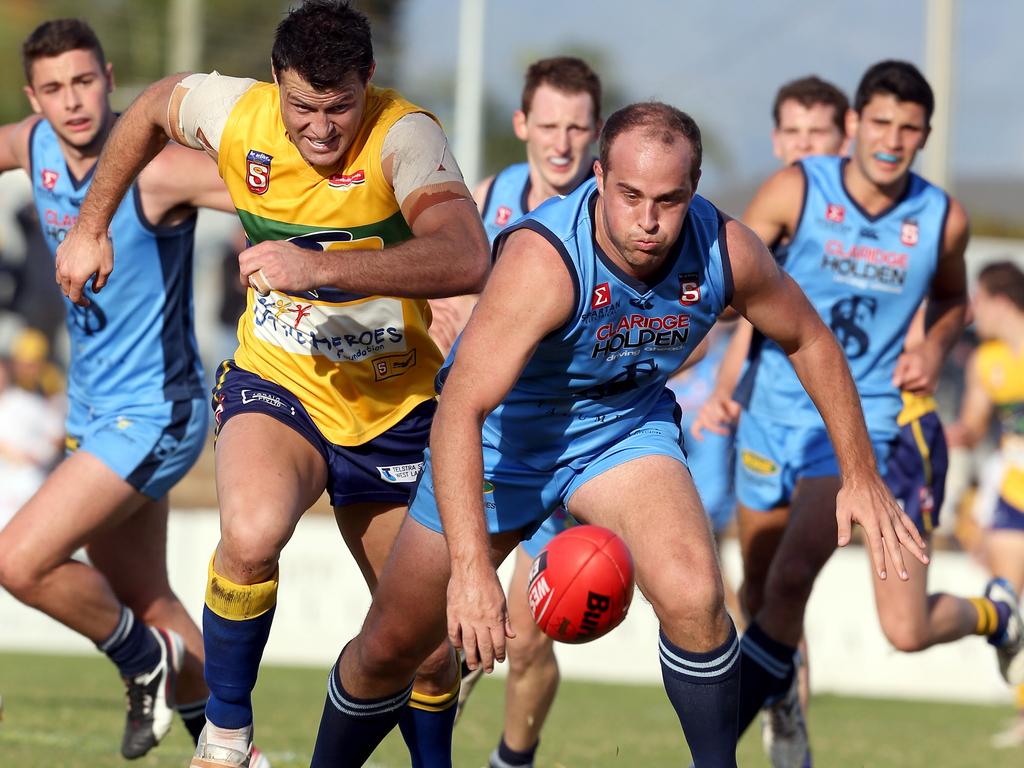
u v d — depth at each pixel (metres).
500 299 12.73
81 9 120.56
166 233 18.61
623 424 14.31
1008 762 24.72
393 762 21.67
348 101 13.70
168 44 116.00
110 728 23.86
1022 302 32.19
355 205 14.55
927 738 28.25
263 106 14.70
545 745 24.00
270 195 14.72
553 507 14.77
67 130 18.81
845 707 34.50
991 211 125.88
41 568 17.95
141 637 18.77
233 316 48.38
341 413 15.56
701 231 13.34
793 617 19.19
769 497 21.09
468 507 12.18
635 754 23.28
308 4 13.73
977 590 40.00
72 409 19.67
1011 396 32.12
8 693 28.33
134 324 18.84
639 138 12.20
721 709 13.12
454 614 11.93
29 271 49.25
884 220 20.62
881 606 20.73
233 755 14.54
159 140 15.46
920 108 19.78
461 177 14.12
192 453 19.25
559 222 12.96
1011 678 22.22
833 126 25.95
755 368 21.16
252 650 14.34
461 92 65.50
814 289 20.95
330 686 15.05
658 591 12.91
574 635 12.30
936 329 21.70
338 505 16.06
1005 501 32.09
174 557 39.94
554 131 20.94
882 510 13.53
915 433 21.14
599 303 13.04
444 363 14.98
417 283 12.84
